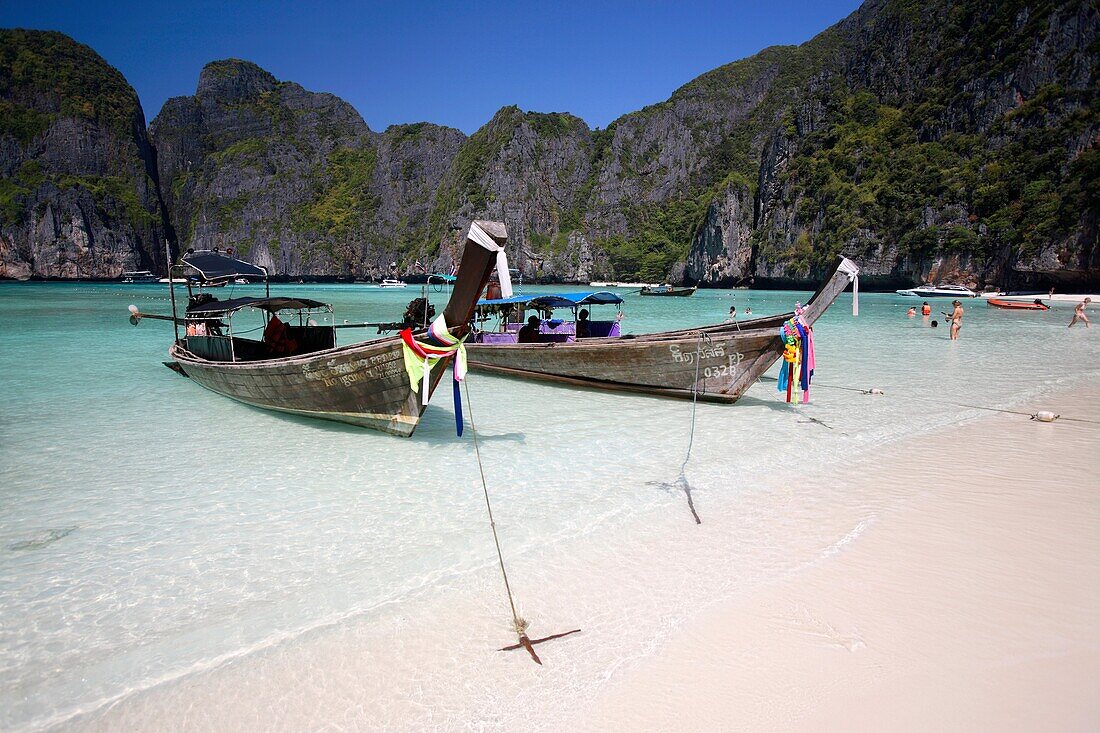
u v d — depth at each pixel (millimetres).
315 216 184625
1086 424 11602
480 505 7625
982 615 4984
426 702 4141
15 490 8242
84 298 67250
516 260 151125
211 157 198625
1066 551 6121
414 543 6547
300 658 4621
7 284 127375
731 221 117562
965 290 70375
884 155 92375
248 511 7508
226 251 15680
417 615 5152
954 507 7316
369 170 196000
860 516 7082
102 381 16281
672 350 13305
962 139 83938
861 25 157250
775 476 8633
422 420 12203
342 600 5414
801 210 99688
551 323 18609
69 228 144625
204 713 4102
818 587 5465
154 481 8609
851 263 11539
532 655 4574
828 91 106500
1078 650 4508
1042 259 67812
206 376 14055
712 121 169125
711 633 4809
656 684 4238
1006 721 3795
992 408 13062
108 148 170875
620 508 7465
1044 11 79812
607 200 166375
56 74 170250
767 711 3955
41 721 4043
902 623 4887
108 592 5633
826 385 15867
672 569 5879
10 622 5156
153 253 166875
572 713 3988
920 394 14625
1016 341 26250
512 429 11461
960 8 93688
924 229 80188
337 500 7844
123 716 4086
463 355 9258
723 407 13305
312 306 14555
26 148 156125
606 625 4969
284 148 198625
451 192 170125
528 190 162750
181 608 5344
